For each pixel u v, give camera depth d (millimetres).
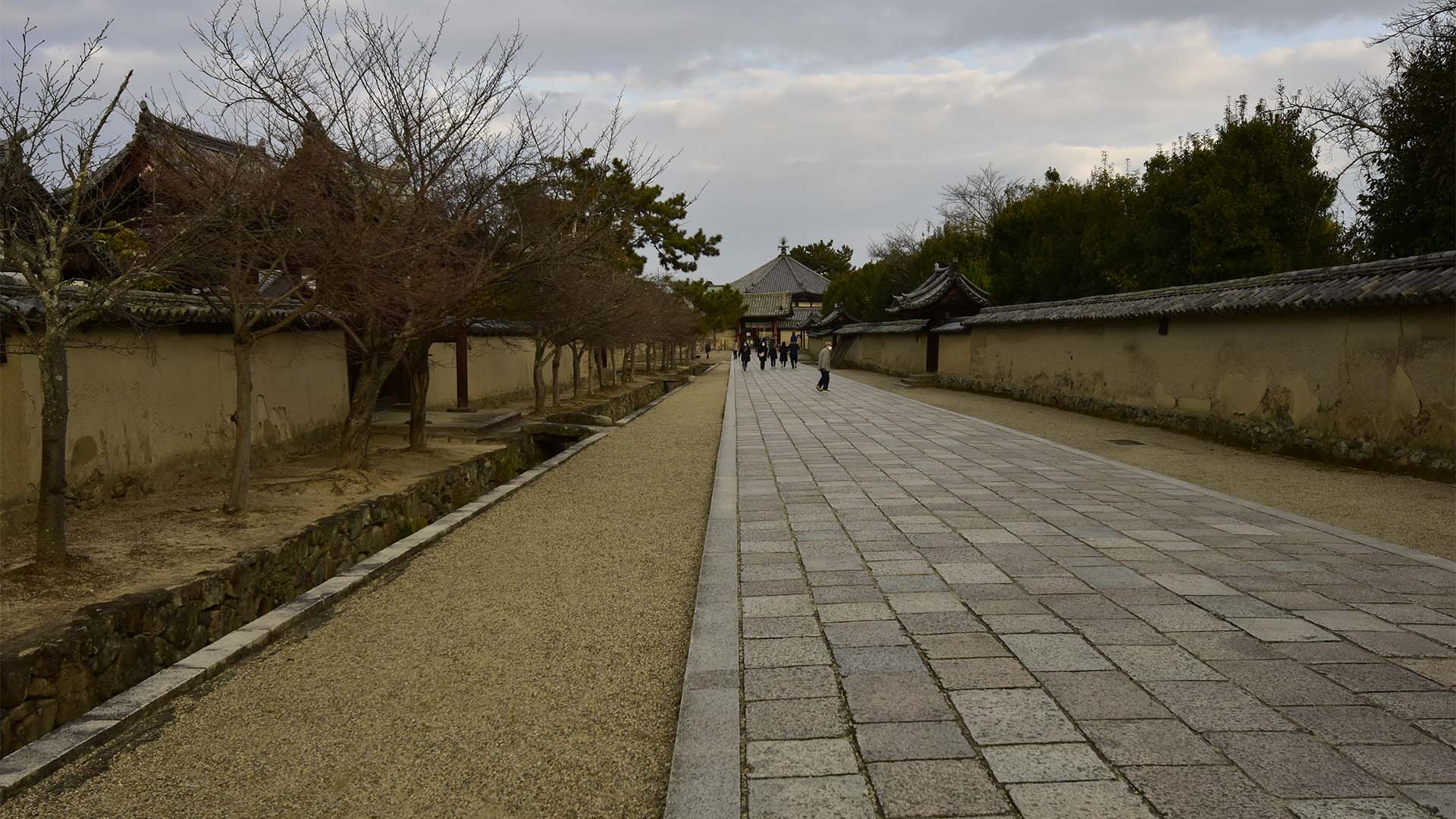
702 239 31172
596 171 9117
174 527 5984
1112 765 2656
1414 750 2725
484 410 16172
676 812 2459
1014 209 28016
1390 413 9164
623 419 17125
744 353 49594
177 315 7059
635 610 4645
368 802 2713
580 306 14836
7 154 4523
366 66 7453
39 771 2938
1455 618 4059
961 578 4863
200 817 2666
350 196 7145
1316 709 3043
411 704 3479
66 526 5887
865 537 6000
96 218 5438
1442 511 6980
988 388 22969
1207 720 2963
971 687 3291
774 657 3678
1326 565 5078
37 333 5797
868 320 47281
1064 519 6539
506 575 5484
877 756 2756
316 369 10242
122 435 6797
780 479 8836
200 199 5672
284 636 4391
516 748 3051
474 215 7715
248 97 6664
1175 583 4691
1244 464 9867
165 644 4410
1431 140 11789
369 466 8672
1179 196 17219
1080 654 3623
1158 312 13430
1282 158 15375
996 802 2457
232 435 8305
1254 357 11617
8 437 5629
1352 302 9125
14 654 3521
